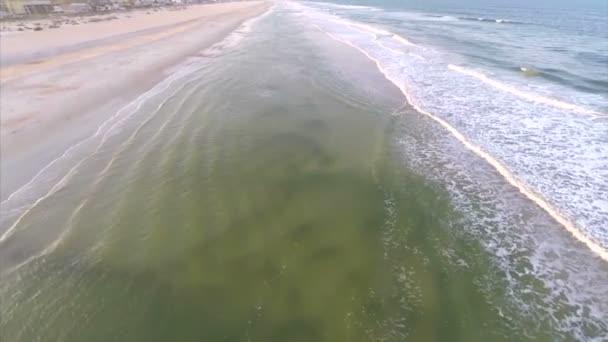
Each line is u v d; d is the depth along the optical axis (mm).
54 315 5043
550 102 13930
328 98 14359
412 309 5172
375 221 7094
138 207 7387
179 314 5043
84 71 17781
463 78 17391
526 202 7805
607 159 9602
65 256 6094
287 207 7441
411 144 10594
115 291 5414
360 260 6074
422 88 15930
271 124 11617
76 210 7316
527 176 8812
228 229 6738
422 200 7836
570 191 8195
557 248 6492
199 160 9250
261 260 6020
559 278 5840
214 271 5773
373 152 10000
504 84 16328
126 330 4812
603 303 5414
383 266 5965
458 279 5734
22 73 16969
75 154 9609
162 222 6926
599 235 6781
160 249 6238
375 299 5320
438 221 7164
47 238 6516
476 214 7410
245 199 7676
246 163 9141
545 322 5074
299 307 5160
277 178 8516
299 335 4742
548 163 9430
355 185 8320
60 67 18375
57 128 11148
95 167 8938
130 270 5789
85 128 11234
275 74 17688
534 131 11398
